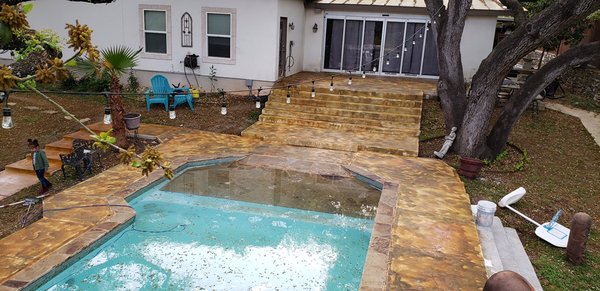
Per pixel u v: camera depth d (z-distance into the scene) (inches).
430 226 282.8
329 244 283.9
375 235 269.1
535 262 254.7
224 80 602.2
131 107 565.6
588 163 433.7
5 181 348.8
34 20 625.6
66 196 313.6
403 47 700.7
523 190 324.2
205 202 337.7
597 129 519.8
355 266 259.9
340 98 559.5
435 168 401.7
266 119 535.2
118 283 235.0
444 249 254.1
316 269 255.1
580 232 249.8
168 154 411.5
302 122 524.7
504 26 785.6
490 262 247.0
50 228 266.2
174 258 261.4
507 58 385.7
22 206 304.2
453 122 443.5
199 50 594.9
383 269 231.6
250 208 330.6
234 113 556.1
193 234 290.2
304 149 451.5
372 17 694.5
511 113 422.6
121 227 280.4
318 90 569.9
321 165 409.4
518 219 314.2
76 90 604.7
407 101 542.9
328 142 459.5
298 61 708.0
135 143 444.8
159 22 596.7
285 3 593.9
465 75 668.7
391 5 669.3
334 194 359.3
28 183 346.3
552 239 280.1
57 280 230.4
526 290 101.4
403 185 356.2
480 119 421.1
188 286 235.0
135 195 328.5
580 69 681.6
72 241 250.7
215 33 585.6
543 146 472.1
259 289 234.1
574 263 254.5
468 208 313.9
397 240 263.0
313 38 717.9
